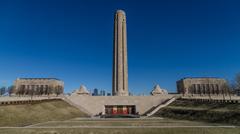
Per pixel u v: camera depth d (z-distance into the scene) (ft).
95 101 396.37
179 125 165.78
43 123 194.39
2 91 474.90
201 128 144.25
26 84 534.78
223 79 535.19
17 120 186.80
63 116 267.39
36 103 279.90
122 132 132.67
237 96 394.32
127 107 398.62
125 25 515.09
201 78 540.11
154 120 224.33
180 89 565.12
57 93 486.79
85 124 179.11
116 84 477.36
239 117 176.76
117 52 492.54
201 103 302.45
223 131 134.00
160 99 397.60
